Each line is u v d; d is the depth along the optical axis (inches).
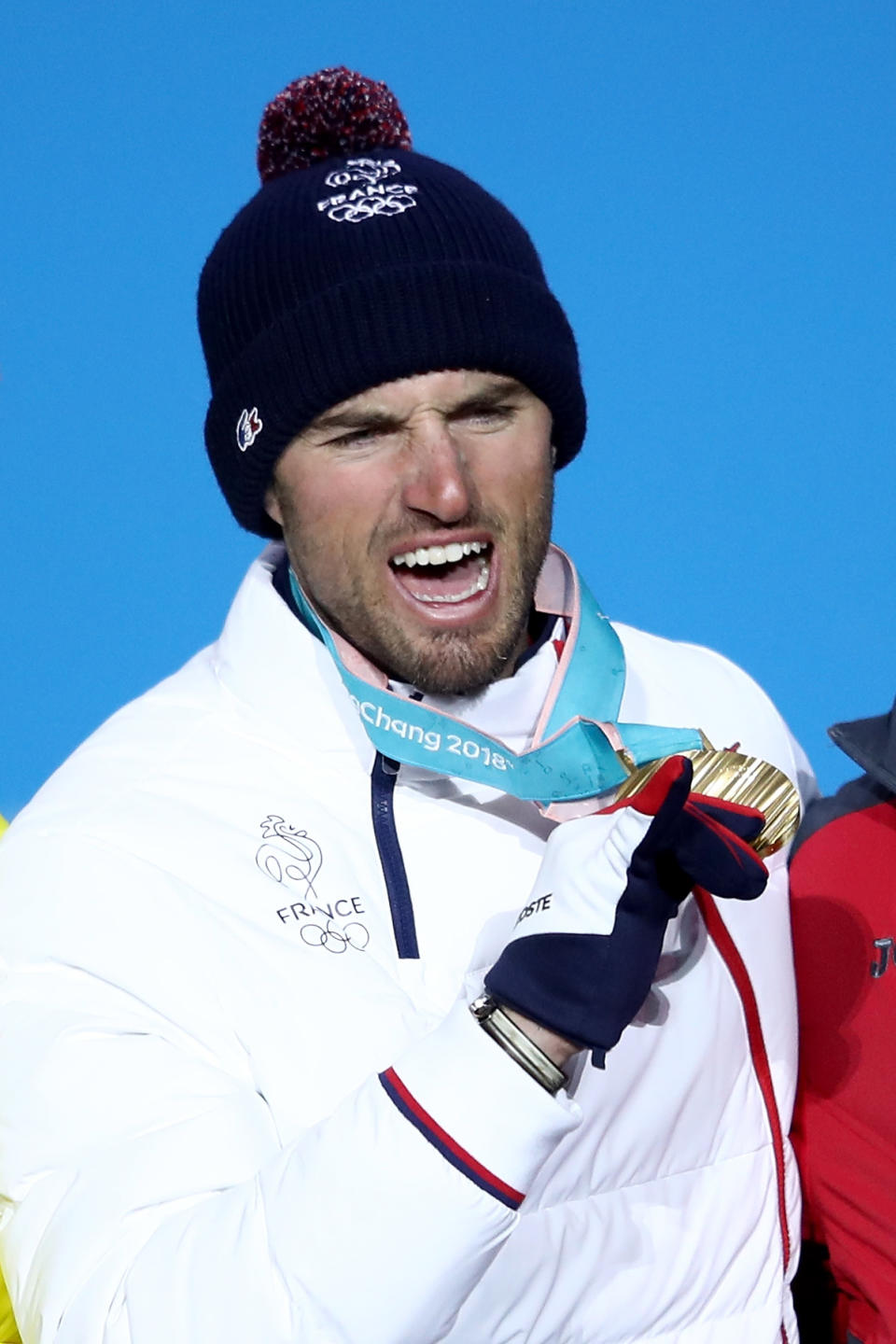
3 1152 182.7
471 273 192.5
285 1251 162.2
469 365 192.2
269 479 205.5
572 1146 194.1
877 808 231.8
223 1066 187.0
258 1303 161.9
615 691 212.1
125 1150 176.6
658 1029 202.4
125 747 210.8
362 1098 169.0
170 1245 168.2
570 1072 193.6
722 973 210.7
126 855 195.8
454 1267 163.2
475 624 196.4
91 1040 183.8
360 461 194.9
